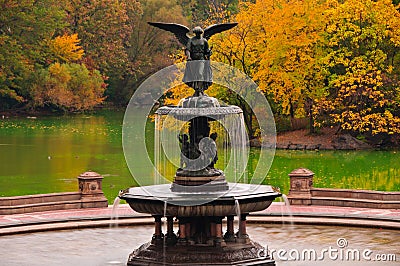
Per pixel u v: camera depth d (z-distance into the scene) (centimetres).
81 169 5022
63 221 2812
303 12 6244
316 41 6316
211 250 2095
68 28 9688
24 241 2517
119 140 6788
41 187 4262
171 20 9856
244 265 2086
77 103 9181
